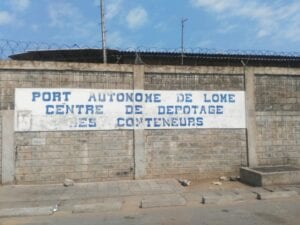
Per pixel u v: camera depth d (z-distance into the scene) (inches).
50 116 483.5
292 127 552.4
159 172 509.0
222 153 526.0
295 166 544.1
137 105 506.0
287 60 720.3
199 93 522.6
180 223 312.7
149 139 508.4
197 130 520.4
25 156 477.7
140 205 380.2
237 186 474.0
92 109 494.6
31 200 402.9
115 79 502.0
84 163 490.9
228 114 530.3
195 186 475.8
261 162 538.6
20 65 475.5
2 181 470.9
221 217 330.3
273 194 413.7
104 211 366.0
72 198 410.6
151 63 698.8
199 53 675.4
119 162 500.1
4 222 334.0
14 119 475.5
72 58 687.1
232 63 717.9
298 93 557.0
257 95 541.3
